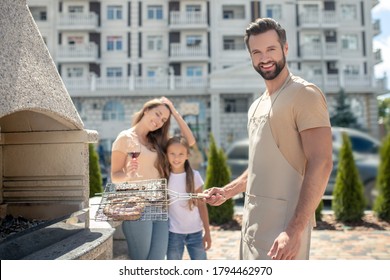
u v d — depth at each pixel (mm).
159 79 22406
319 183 1761
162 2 23750
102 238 2344
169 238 3100
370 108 22781
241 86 21844
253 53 2018
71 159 2666
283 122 1941
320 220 6410
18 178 2734
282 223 1947
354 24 24266
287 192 1957
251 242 2062
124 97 22422
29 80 2156
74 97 22234
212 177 6344
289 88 1975
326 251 4660
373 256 4395
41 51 2426
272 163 1993
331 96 22828
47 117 2623
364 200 6340
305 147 1854
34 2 22906
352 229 5887
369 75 22828
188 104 20453
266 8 23875
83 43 23328
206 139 21656
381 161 6504
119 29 23562
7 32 2096
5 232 2297
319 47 23734
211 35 23781
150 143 3031
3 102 1871
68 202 2658
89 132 2680
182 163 3045
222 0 23859
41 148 2707
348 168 6352
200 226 3170
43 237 2102
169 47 23688
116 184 2545
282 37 2008
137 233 2816
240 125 22266
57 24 22922
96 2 23438
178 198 2482
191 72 23844
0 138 2715
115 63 23500
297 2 23906
